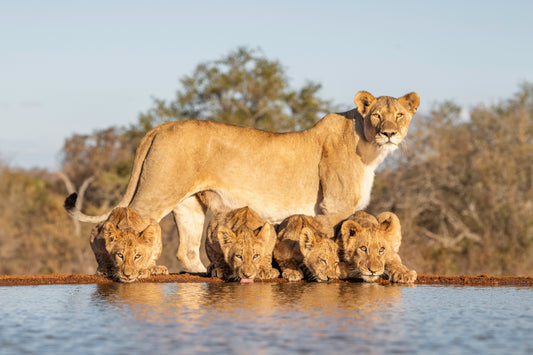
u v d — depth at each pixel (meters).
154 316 8.05
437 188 40.47
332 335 6.98
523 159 39.62
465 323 7.76
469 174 40.25
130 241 11.92
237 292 10.45
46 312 8.40
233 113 48.12
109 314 8.22
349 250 12.19
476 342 6.76
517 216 37.16
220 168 14.01
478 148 41.09
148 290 10.78
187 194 13.93
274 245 12.91
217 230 12.46
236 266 12.13
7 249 43.56
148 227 12.13
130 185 14.17
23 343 6.64
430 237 39.69
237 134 14.12
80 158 57.09
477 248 37.66
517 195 38.38
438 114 42.84
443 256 36.12
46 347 6.46
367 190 14.27
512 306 9.10
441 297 10.02
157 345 6.51
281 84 48.84
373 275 12.13
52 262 43.16
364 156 14.05
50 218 45.94
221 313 8.27
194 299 9.55
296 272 12.57
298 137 14.38
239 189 14.06
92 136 57.56
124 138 51.09
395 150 14.20
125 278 11.84
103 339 6.79
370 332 7.16
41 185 54.22
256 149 14.07
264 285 11.69
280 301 9.36
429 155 41.50
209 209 14.66
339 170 14.07
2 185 48.97
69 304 9.09
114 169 52.78
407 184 40.78
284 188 14.14
